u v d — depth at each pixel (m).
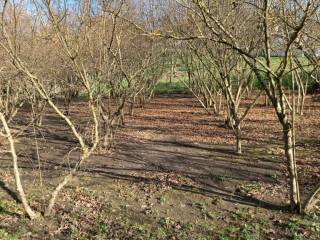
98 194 8.76
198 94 28.16
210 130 16.17
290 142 7.56
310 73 8.36
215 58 13.64
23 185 9.23
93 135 12.96
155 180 9.81
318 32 8.95
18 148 13.18
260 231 7.07
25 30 13.27
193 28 13.02
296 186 7.67
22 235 6.75
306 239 6.72
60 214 7.61
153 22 15.59
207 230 7.14
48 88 16.64
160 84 33.50
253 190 9.05
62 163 11.24
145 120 19.06
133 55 16.56
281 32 9.61
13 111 14.98
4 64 11.91
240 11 12.52
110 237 6.83
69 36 9.84
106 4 8.74
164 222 7.41
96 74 12.48
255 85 30.14
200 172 10.52
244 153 12.45
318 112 19.64
